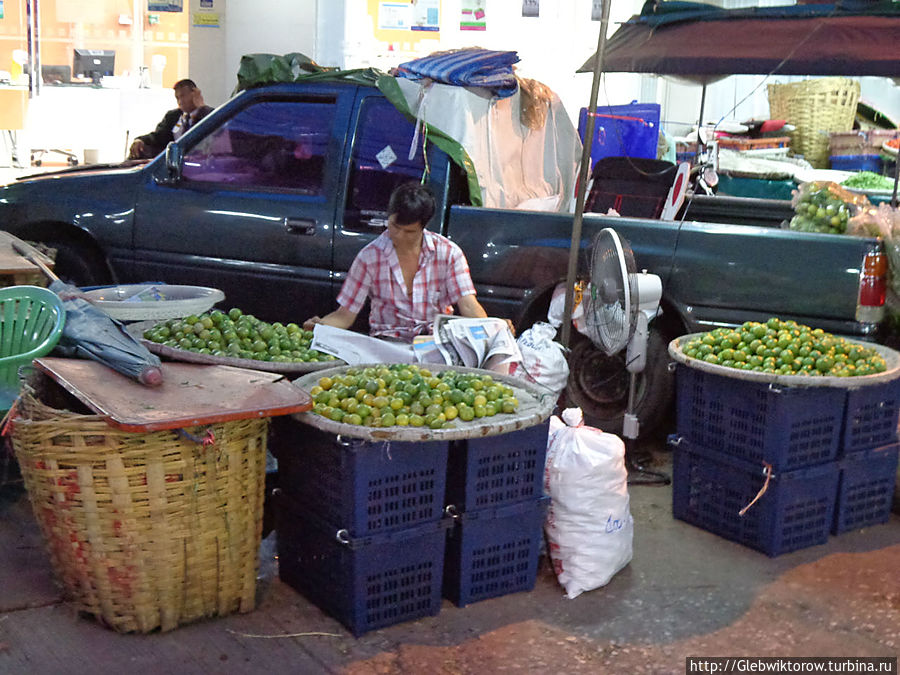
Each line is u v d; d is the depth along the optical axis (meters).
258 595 3.95
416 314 5.02
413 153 5.64
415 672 3.42
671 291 5.35
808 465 4.47
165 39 13.23
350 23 9.01
